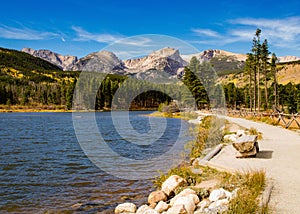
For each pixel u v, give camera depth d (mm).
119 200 8148
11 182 10375
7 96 104438
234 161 9625
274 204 5219
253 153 10039
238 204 4938
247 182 6723
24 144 20391
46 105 99938
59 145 19719
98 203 7965
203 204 6133
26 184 10094
